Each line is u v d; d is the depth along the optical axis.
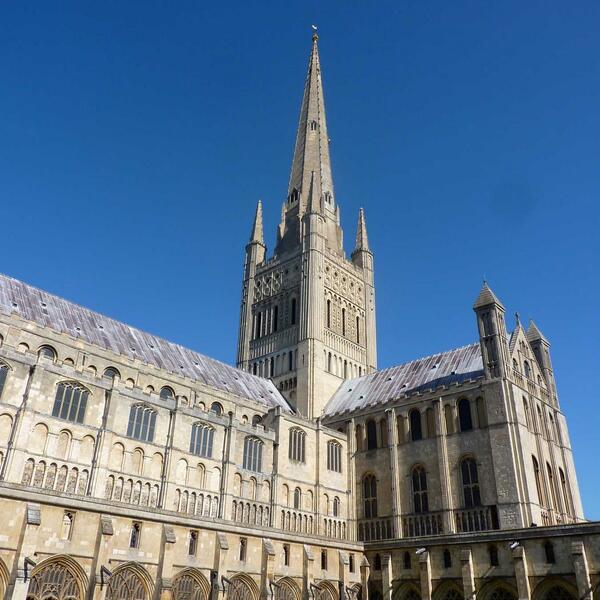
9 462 54.56
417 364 96.56
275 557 63.31
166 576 52.38
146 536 53.22
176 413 69.81
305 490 81.44
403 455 82.56
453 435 78.12
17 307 71.06
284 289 114.94
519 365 81.00
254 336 117.00
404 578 69.12
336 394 104.25
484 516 71.12
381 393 94.06
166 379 78.88
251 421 87.50
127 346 80.88
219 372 94.62
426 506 77.38
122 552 51.09
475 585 62.81
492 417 74.75
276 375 107.62
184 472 68.56
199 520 57.12
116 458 63.34
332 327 110.31
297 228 122.19
